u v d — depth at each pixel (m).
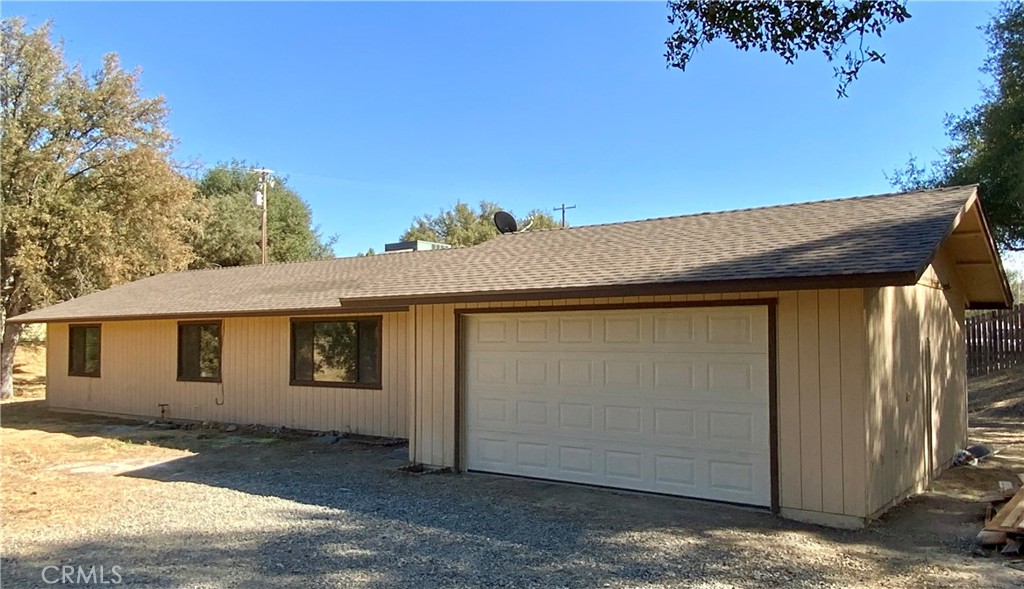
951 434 9.48
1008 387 15.69
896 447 7.23
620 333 8.12
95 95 22.72
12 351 22.47
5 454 11.27
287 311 13.16
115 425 15.29
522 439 8.86
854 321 6.45
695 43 7.21
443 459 9.49
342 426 13.09
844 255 6.36
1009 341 17.11
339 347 13.28
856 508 6.34
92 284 22.78
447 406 9.49
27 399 21.59
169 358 15.98
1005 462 9.69
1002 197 16.33
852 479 6.38
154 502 7.66
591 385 8.30
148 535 6.29
